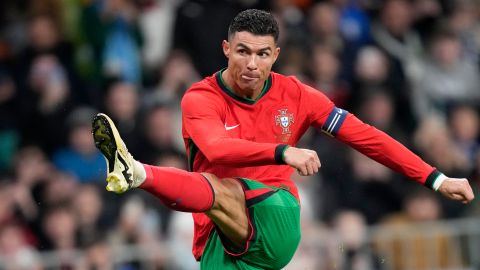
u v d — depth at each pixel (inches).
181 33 1731.1
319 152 1630.2
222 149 845.8
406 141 1718.8
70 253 1392.7
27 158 1549.0
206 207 868.6
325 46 1764.3
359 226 1493.6
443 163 1705.2
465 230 1510.8
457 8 1948.8
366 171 1631.4
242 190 898.1
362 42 1812.3
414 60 1841.8
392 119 1745.8
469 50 1909.4
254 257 913.5
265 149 832.3
